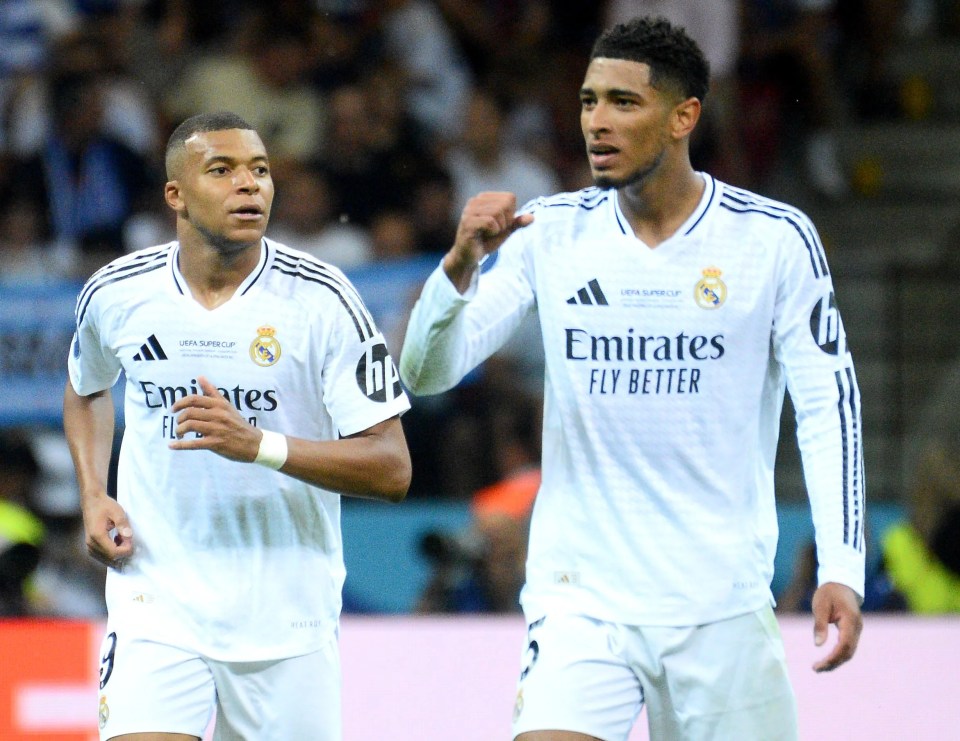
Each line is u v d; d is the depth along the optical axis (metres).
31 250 30.61
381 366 13.08
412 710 18.33
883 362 32.19
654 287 12.86
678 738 13.08
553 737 12.59
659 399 12.83
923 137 37.50
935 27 39.84
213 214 12.52
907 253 35.28
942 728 18.14
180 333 12.97
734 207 12.99
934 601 20.97
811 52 35.47
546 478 13.20
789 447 31.88
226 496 13.03
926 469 21.27
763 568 13.05
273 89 32.50
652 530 12.80
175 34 33.41
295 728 13.34
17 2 32.44
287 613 13.26
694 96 12.73
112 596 13.36
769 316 12.90
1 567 21.44
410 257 30.39
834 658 12.29
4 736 18.11
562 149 34.69
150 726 12.88
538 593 13.09
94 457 13.94
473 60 35.03
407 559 25.61
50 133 31.23
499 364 28.02
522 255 13.26
